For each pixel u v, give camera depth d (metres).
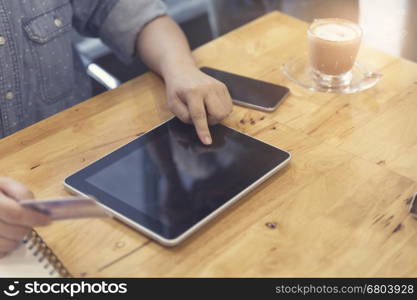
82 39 2.43
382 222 0.83
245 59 1.25
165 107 1.10
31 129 1.04
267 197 0.87
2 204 0.75
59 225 0.83
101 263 0.77
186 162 0.92
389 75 1.18
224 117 1.02
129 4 1.32
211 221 0.83
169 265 0.77
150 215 0.82
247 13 2.72
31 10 1.29
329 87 1.15
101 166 0.92
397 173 0.92
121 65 2.34
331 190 0.89
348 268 0.76
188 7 2.76
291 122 1.05
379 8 2.41
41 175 0.93
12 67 1.28
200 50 1.28
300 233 0.81
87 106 1.10
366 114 1.07
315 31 1.17
